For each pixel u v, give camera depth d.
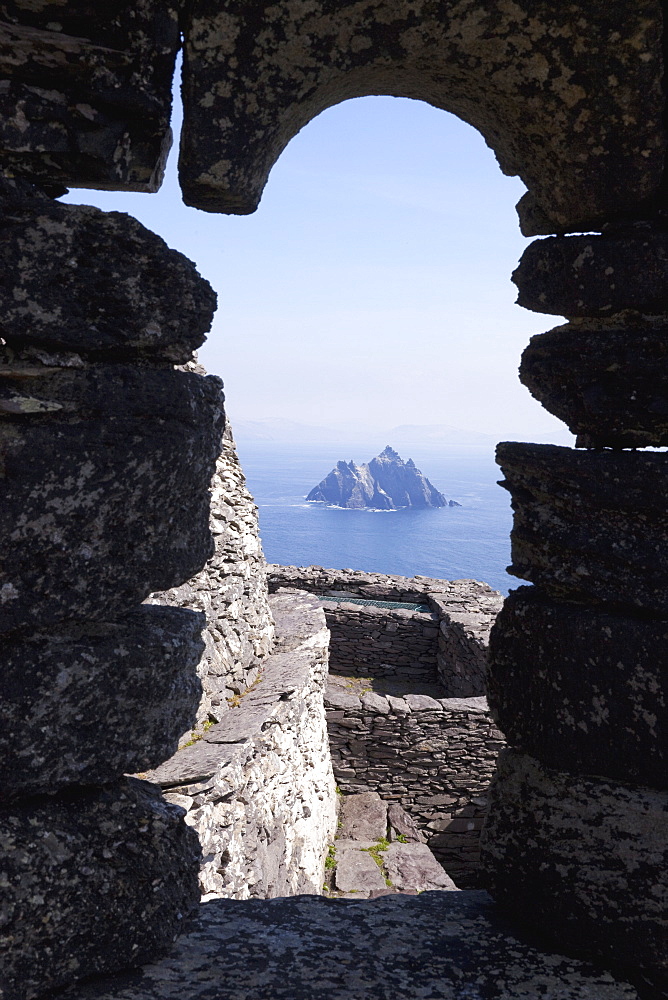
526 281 2.72
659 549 2.44
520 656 2.65
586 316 2.58
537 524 2.63
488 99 2.48
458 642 12.47
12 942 2.12
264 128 2.34
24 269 2.10
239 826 5.48
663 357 2.47
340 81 2.40
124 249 2.20
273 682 7.32
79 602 2.20
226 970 2.33
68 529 2.16
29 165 2.19
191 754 5.59
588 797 2.51
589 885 2.46
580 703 2.50
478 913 2.73
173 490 2.32
